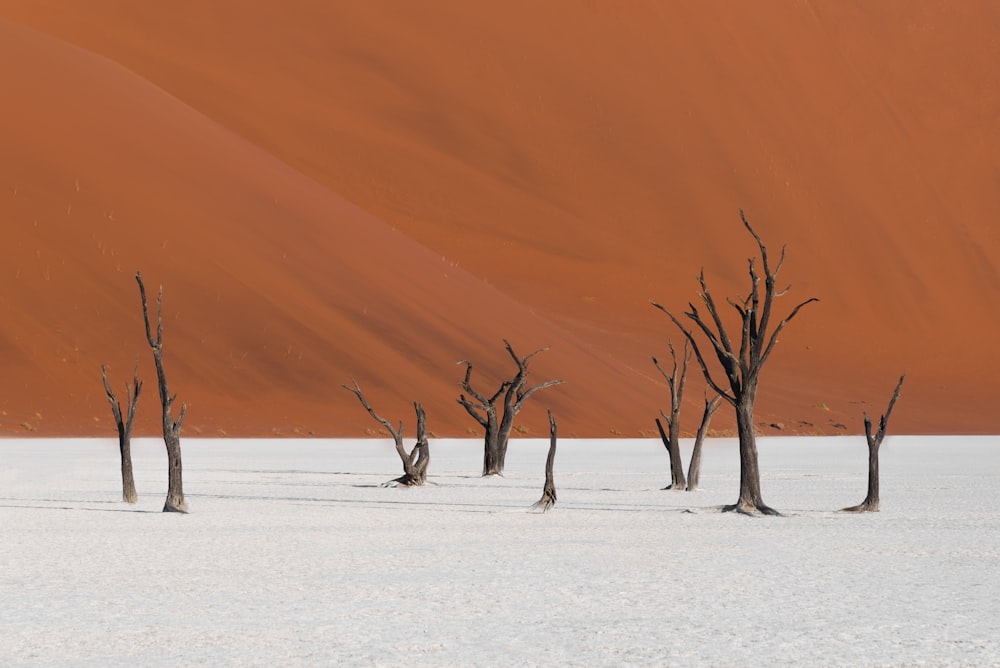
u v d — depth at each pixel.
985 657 24.31
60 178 158.25
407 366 153.50
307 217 172.75
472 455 109.06
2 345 137.38
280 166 187.12
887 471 89.75
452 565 37.31
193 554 39.78
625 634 26.59
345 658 24.14
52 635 26.39
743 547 42.09
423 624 27.72
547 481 57.59
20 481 73.12
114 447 112.69
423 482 72.19
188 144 175.25
